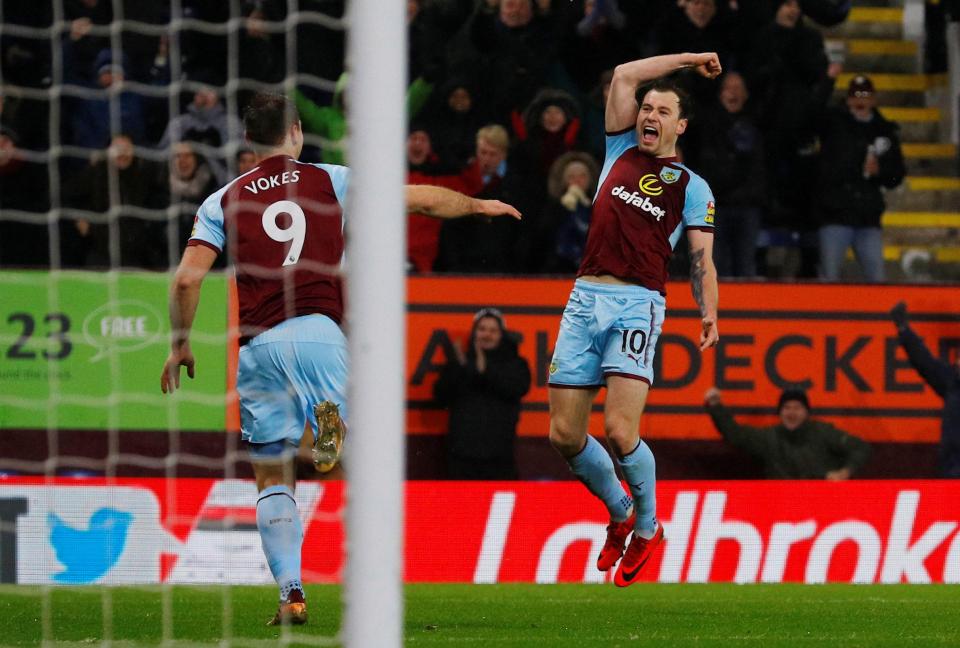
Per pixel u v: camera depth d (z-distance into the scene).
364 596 9.84
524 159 29.47
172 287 15.97
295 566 15.75
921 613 19.58
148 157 28.06
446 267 28.52
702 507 24.73
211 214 16.14
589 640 16.05
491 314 25.48
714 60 18.23
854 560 24.92
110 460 24.75
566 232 28.52
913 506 25.11
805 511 24.91
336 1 30.80
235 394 25.12
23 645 15.32
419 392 25.86
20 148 29.91
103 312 24.94
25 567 23.50
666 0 32.09
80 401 24.84
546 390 26.09
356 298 10.00
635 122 18.20
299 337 15.82
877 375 26.38
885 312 26.45
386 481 9.89
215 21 31.08
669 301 26.20
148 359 24.98
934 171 39.16
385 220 10.01
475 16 30.94
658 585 23.92
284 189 16.16
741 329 26.30
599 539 24.61
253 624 17.14
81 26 30.86
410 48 30.83
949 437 25.91
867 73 40.78
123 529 23.69
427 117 30.33
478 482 24.58
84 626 17.09
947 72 40.16
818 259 32.25
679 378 26.23
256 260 15.95
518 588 23.19
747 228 30.61
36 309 24.75
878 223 31.89
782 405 25.95
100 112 30.44
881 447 26.36
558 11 32.00
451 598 21.36
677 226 18.00
